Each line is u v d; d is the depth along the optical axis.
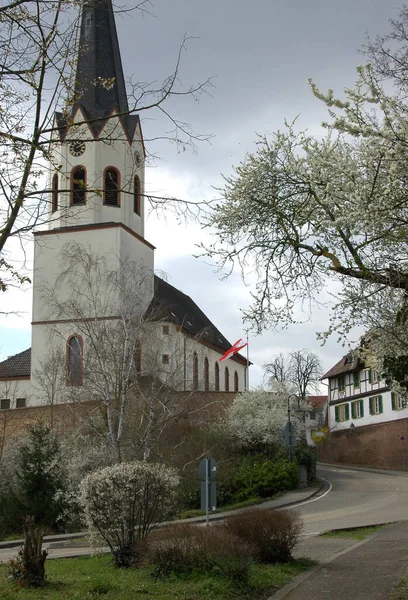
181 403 31.03
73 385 29.80
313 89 10.76
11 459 32.12
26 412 36.81
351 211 10.62
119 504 13.05
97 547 14.04
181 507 27.80
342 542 16.06
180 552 11.39
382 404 55.41
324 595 10.05
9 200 8.83
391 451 53.12
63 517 27.50
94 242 45.44
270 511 13.16
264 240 12.17
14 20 8.71
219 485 31.86
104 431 28.86
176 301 57.75
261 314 12.48
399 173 10.32
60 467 28.00
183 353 31.25
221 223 12.16
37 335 44.69
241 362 66.31
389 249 11.52
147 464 13.80
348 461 60.28
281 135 11.84
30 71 8.90
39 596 9.95
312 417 94.62
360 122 10.64
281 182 11.88
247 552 11.09
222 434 36.59
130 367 28.09
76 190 9.47
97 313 29.45
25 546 11.14
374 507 25.44
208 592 10.19
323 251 11.61
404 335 12.28
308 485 35.78
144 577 11.41
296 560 12.91
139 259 48.25
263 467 32.84
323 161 10.98
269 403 40.38
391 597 9.70
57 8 8.88
